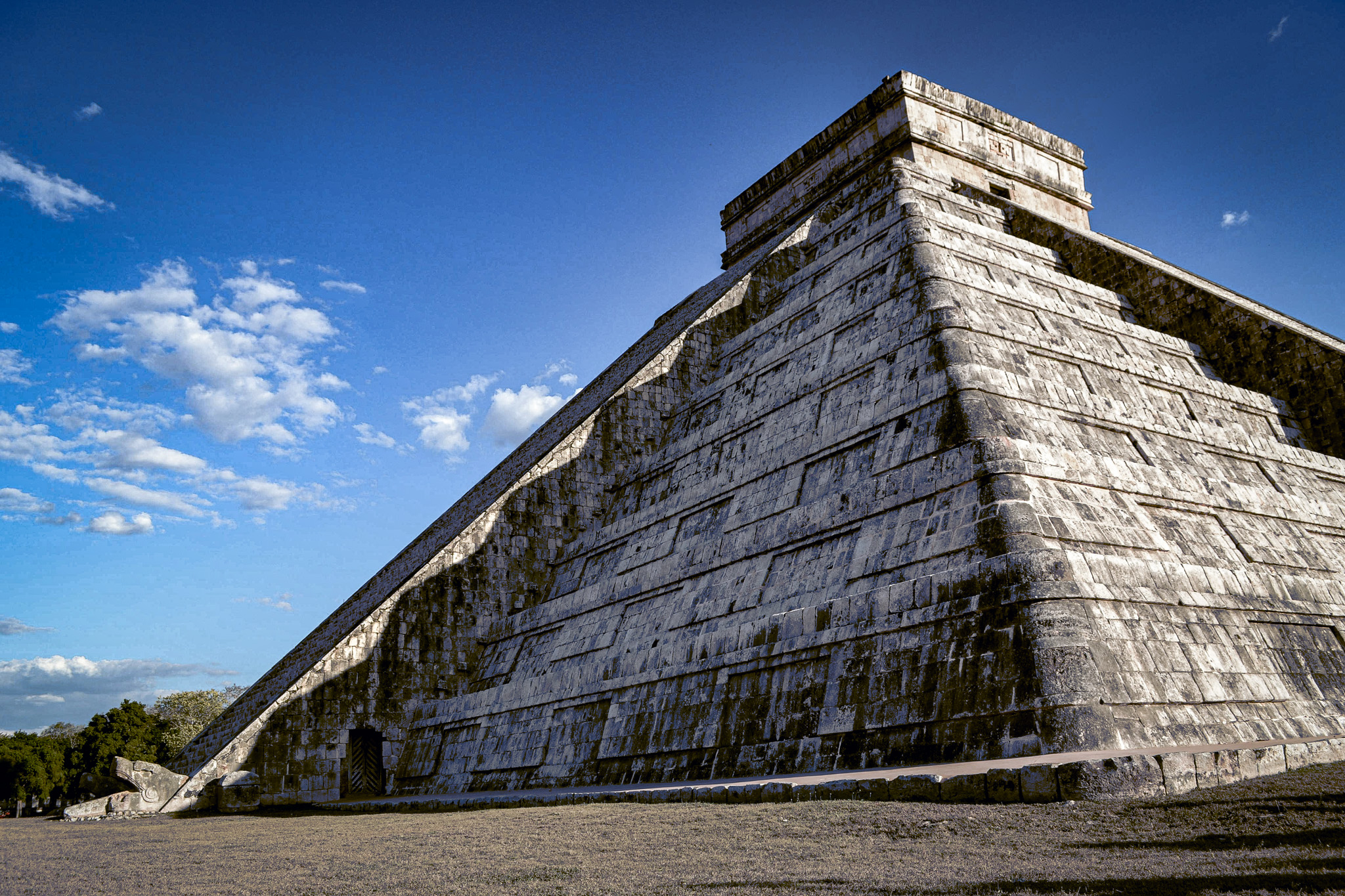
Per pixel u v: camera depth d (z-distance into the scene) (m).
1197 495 20.53
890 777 12.99
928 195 33.22
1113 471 19.31
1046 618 15.16
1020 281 27.28
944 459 19.02
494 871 10.14
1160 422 22.41
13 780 62.16
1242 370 28.34
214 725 39.72
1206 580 17.77
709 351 35.41
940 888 7.45
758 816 12.25
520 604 32.31
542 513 33.12
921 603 17.06
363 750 30.62
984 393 19.98
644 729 21.95
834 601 18.92
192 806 26.91
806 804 12.82
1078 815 10.07
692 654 21.91
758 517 23.73
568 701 25.12
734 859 9.69
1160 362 25.47
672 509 27.88
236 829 20.28
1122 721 14.38
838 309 27.50
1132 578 16.59
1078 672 14.55
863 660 17.62
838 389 24.34
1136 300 31.33
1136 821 9.55
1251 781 11.29
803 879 8.31
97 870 13.63
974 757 14.77
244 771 27.67
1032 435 19.64
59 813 35.19
